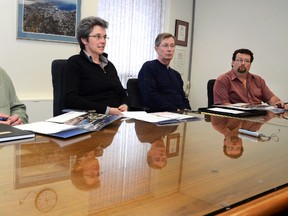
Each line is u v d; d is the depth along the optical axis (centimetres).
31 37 307
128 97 265
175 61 465
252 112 219
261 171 88
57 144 110
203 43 470
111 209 61
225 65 445
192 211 61
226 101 299
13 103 192
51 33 319
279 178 83
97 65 238
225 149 114
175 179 79
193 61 483
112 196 67
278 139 136
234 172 87
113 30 398
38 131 124
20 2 296
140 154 102
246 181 79
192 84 486
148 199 66
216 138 132
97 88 233
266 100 317
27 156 94
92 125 141
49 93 328
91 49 236
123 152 104
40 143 110
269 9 393
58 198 65
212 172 86
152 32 443
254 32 410
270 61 397
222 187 74
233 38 433
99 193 68
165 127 152
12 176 77
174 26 459
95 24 233
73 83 222
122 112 194
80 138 120
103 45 238
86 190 70
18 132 118
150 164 92
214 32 455
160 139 126
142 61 437
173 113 200
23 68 308
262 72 406
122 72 418
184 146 116
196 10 475
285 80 384
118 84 249
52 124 138
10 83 194
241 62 300
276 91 394
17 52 303
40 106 316
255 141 130
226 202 65
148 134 134
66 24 328
